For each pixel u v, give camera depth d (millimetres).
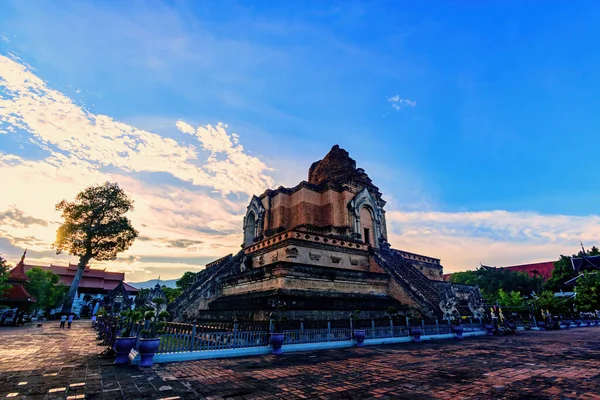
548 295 39938
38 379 8539
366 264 26750
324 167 38562
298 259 22078
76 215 43031
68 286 63219
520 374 9164
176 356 11383
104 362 11133
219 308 22812
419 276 27453
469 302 24891
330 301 20188
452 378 8727
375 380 8539
